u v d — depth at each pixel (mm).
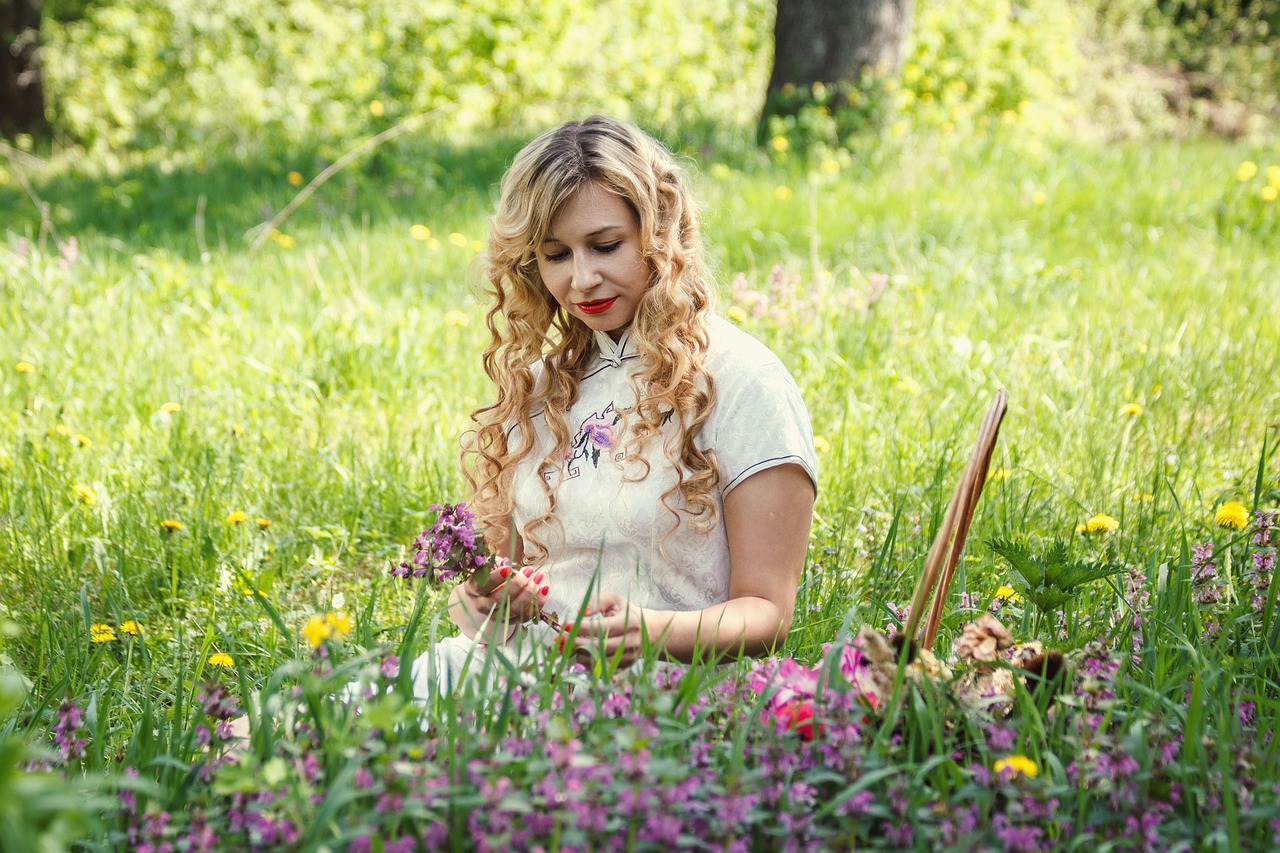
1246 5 22172
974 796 1858
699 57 14977
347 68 13734
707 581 2455
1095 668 2197
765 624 2355
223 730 2150
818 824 1871
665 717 1991
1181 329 5227
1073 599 2963
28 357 5438
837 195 8258
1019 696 2061
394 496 4203
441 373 5266
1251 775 1967
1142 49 20328
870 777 1787
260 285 6812
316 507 4199
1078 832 1853
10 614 3416
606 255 2418
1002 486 3805
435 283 7039
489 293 2668
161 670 2961
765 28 15211
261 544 3799
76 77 14539
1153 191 8336
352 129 11641
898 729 2045
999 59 13125
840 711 1929
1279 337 5441
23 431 4645
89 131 14000
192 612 3436
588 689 2070
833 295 5941
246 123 13172
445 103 13117
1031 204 8055
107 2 14734
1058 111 13773
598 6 14750
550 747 1806
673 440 2420
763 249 7348
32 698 2689
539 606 2387
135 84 14281
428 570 2301
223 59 14125
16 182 11016
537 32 13797
